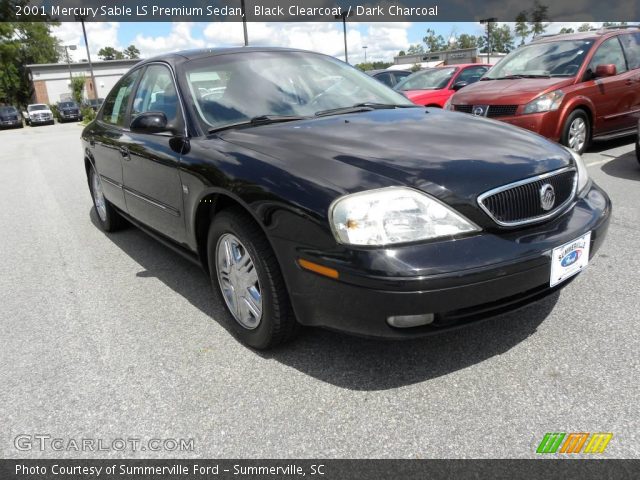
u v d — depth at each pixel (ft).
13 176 31.50
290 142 8.54
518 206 7.47
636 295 9.77
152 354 8.95
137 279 12.42
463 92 23.99
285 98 10.65
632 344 8.19
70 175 29.94
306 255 7.17
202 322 9.99
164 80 11.46
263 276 7.98
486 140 8.63
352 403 7.29
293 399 7.47
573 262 7.74
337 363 8.25
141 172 11.66
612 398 6.99
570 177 8.42
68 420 7.38
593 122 22.62
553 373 7.60
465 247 6.85
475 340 8.60
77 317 10.61
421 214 6.85
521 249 7.08
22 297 11.87
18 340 9.80
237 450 6.59
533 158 8.07
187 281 12.11
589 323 8.88
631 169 19.89
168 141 10.39
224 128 9.77
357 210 6.77
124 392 7.93
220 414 7.27
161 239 12.00
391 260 6.57
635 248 12.05
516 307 7.39
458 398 7.23
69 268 13.57
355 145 8.20
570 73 22.54
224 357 8.69
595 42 23.40
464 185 7.18
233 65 11.13
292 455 6.44
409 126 9.28
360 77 12.51
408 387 7.55
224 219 8.57
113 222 16.10
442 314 6.87
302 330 8.72
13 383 8.37
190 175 9.34
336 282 6.89
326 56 12.82
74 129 89.10
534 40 26.55
